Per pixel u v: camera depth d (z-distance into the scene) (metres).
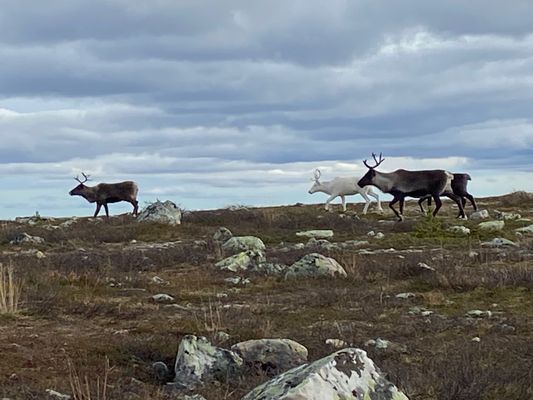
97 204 46.22
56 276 20.94
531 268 21.19
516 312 16.44
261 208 44.50
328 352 12.20
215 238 31.30
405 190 39.47
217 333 13.57
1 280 17.14
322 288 19.64
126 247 30.44
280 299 18.33
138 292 19.27
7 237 32.66
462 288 19.14
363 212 42.66
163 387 10.71
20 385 10.27
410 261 23.39
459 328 14.78
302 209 43.62
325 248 27.55
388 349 12.82
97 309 16.19
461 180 40.16
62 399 9.67
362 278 21.02
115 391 10.16
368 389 7.51
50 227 37.28
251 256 23.94
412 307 17.02
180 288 20.05
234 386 10.49
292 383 7.45
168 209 36.91
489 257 24.16
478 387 9.62
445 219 37.25
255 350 11.44
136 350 12.59
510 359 11.92
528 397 9.60
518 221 35.41
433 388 9.70
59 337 13.53
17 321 15.02
